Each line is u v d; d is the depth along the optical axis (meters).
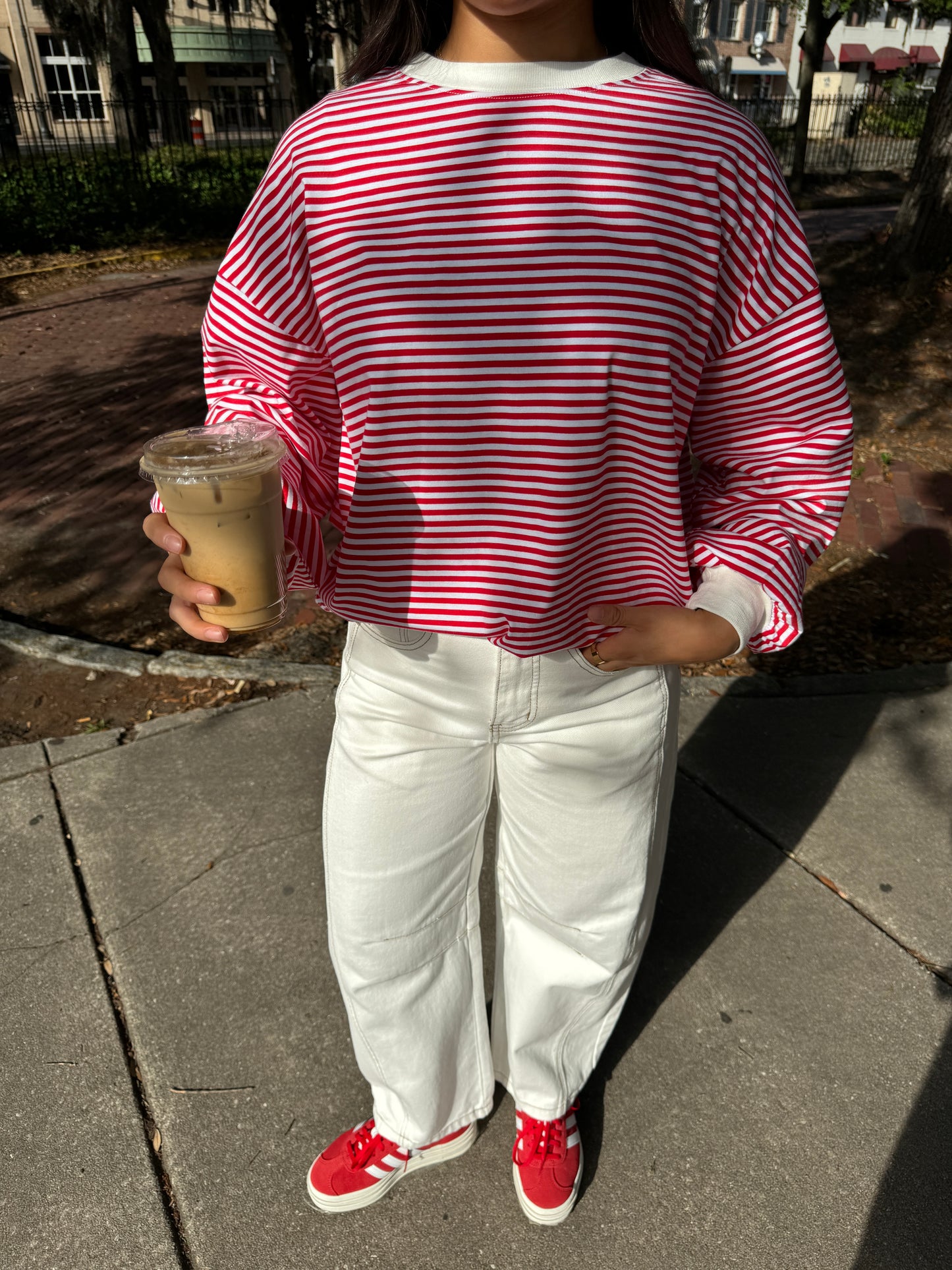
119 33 16.41
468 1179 1.86
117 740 3.08
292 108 15.49
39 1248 1.73
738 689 3.39
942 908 2.49
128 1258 1.72
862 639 3.96
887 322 8.12
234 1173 1.87
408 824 1.46
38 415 6.65
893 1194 1.83
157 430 6.36
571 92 1.08
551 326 1.10
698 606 1.25
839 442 1.27
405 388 1.16
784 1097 2.02
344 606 1.35
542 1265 1.72
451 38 1.16
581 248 1.09
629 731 1.40
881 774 2.97
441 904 1.57
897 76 32.47
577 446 1.16
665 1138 1.94
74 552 4.66
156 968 2.28
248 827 2.70
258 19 35.62
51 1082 2.02
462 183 1.09
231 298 1.26
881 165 24.44
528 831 1.51
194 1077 2.04
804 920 2.45
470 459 1.18
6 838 2.66
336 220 1.13
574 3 1.09
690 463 1.40
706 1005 2.22
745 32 39.22
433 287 1.11
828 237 12.30
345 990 1.61
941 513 5.21
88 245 12.14
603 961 1.61
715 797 2.87
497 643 1.30
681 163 1.09
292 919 2.41
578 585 1.30
